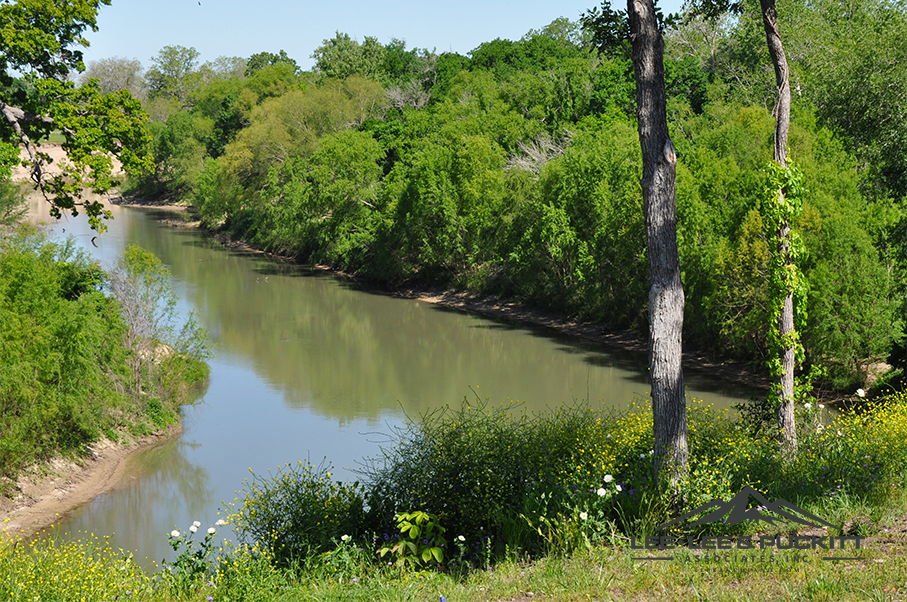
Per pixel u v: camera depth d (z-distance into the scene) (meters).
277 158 77.06
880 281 27.94
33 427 21.56
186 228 85.75
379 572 8.35
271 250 73.00
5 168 24.92
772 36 15.23
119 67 151.00
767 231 15.53
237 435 26.14
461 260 55.72
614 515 8.64
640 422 12.68
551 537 8.16
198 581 8.80
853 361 28.84
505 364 37.62
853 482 8.89
